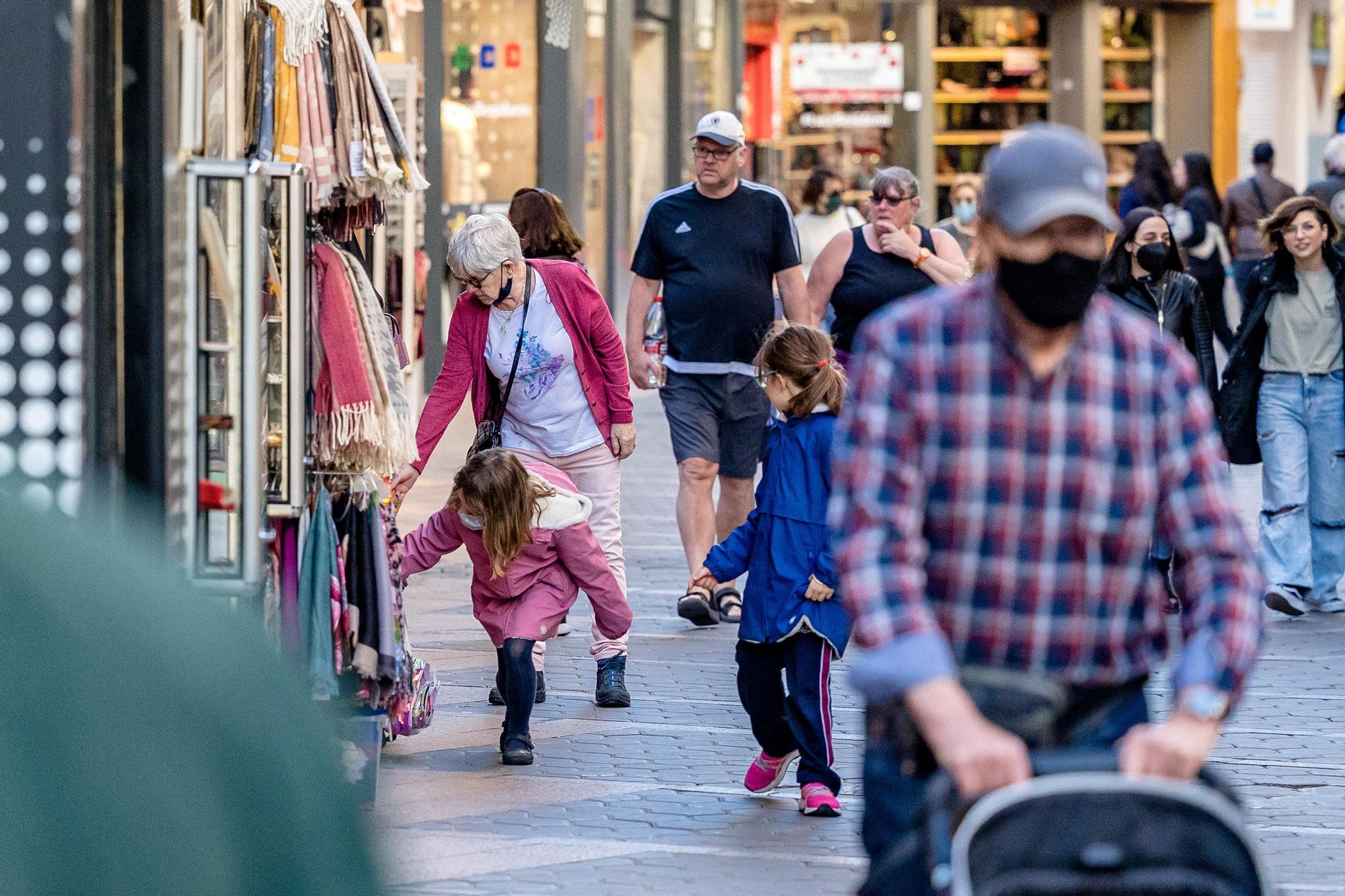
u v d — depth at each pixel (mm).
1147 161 56156
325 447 18359
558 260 25109
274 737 4969
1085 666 9883
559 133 64125
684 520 29750
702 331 29406
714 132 28766
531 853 17828
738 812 19484
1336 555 31594
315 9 18422
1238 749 22438
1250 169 97750
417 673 21484
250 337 15883
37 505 4961
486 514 20906
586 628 29719
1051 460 9594
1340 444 31281
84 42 14023
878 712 10219
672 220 29609
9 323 13938
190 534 15828
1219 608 9617
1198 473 9781
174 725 4805
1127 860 8469
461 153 63000
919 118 93188
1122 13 95438
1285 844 18547
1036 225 9117
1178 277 31016
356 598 18328
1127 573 9820
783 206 29781
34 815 4605
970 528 9680
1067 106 95188
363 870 5070
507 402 24922
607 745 22344
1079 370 9602
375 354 18578
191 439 15883
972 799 8953
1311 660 27703
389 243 36562
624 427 25281
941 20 93812
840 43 92250
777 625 18844
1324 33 99438
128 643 4820
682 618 30391
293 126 18594
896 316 9812
